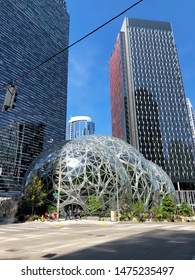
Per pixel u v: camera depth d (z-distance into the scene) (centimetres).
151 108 14175
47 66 17088
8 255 998
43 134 15000
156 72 15275
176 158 13212
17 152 12575
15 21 14825
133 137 13950
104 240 1455
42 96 15800
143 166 6109
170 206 4884
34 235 1770
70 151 5212
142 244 1290
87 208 4356
